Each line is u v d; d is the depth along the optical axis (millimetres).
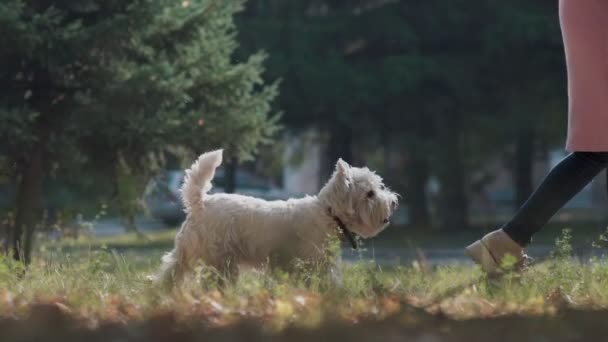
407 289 7531
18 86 14289
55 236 15016
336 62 30453
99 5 14289
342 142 33812
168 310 6395
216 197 8125
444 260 22016
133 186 15023
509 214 48781
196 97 14938
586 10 7426
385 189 8438
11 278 8266
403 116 32094
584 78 7434
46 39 13414
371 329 5941
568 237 8320
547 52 31109
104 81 13953
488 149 39781
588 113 7402
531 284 7250
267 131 15117
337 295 6801
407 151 33344
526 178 37719
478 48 32312
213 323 6102
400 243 29516
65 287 7633
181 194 8188
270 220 8016
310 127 33125
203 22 14641
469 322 6078
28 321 6273
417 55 31391
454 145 33281
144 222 42688
